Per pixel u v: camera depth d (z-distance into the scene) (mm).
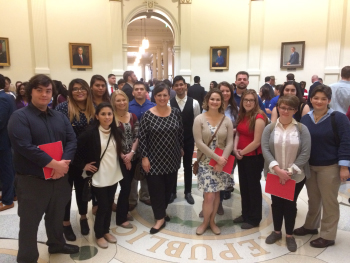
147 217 3387
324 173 2598
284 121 2592
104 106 2580
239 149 3053
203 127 2889
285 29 9148
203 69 9953
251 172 2982
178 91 3619
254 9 9312
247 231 3039
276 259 2521
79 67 9180
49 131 2225
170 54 18891
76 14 9047
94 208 3428
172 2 9820
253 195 3037
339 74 8656
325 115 2596
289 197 2514
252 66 9531
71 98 2762
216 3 9602
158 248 2715
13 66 8375
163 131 2879
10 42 8281
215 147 2875
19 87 4492
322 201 2676
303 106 3062
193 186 4457
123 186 3041
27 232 2217
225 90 3271
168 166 2957
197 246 2742
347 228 3059
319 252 2623
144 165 2924
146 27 16141
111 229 3092
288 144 2525
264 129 2732
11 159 3602
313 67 8977
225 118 2926
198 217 3371
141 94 3531
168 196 3162
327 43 8727
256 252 2633
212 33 9734
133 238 2900
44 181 2213
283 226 3135
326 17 8672
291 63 9156
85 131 2592
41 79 2117
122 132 2930
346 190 4086
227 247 2721
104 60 9492
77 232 3018
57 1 8797
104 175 2643
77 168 2834
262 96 6746
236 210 3586
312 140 2631
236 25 9586
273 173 2621
